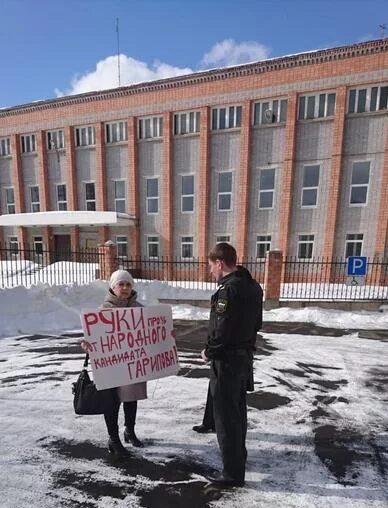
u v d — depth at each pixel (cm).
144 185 1606
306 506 216
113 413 255
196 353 545
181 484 235
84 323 241
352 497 226
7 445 280
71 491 228
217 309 212
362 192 1290
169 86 1481
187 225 1559
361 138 1258
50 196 1803
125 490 229
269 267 866
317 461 266
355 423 329
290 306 874
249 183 1424
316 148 1320
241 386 225
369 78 1195
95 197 1708
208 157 1470
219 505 216
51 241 1819
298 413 348
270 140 1377
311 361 515
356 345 602
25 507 212
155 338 265
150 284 967
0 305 670
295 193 1369
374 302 864
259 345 600
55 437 293
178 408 351
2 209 1944
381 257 1273
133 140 1573
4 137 1853
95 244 1739
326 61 1241
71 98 1658
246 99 1369
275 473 250
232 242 1487
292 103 1305
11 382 416
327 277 1347
